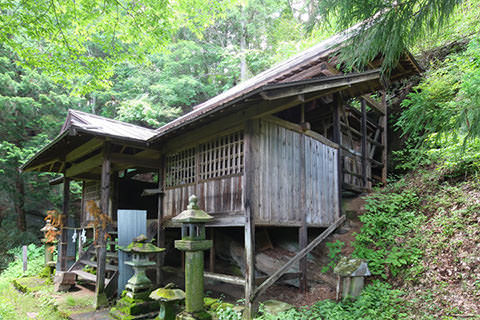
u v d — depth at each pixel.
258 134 5.29
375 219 6.34
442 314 4.01
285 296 5.90
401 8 3.42
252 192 5.01
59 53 7.02
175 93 16.14
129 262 5.36
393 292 4.72
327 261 6.29
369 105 9.09
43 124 13.23
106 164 6.41
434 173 7.19
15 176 12.88
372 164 9.21
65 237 8.30
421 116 4.23
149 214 9.91
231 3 8.10
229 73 17.80
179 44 16.08
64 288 6.95
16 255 11.84
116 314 5.01
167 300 4.19
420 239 5.56
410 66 7.73
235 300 6.14
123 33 7.54
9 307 5.86
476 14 8.05
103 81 8.02
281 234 7.39
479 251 4.71
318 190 6.52
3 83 11.91
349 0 3.59
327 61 6.51
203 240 4.68
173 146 6.93
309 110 8.09
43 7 6.22
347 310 4.60
